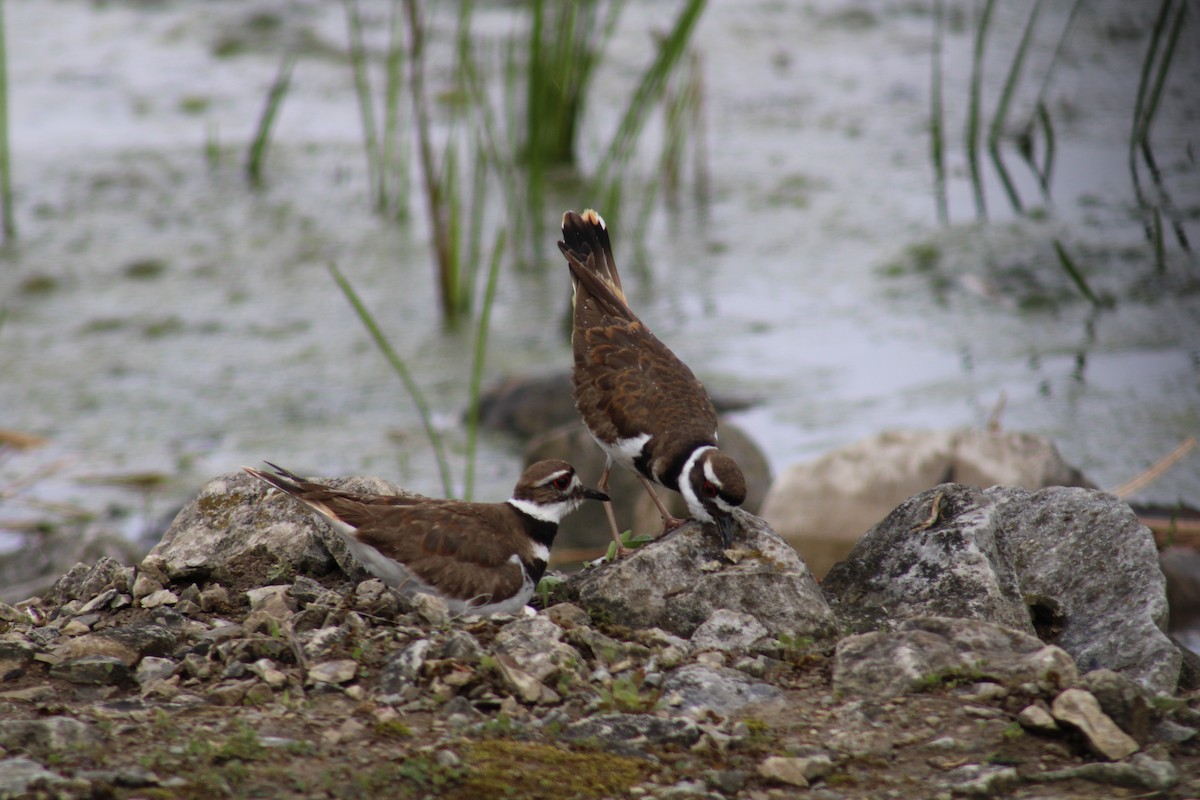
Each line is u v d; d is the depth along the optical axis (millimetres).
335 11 27438
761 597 8172
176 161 22203
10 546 13195
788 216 20375
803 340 17000
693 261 19172
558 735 6773
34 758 6297
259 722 6785
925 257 18953
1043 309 17500
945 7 27562
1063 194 20500
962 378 15945
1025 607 8305
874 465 13219
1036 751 6625
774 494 13492
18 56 26031
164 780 6141
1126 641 7949
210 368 16688
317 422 15547
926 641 7473
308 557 8812
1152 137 21891
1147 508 13180
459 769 6363
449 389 16328
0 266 19000
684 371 10211
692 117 21266
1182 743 6727
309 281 18953
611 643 7695
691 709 7043
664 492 13219
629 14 27594
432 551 8172
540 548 8602
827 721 6965
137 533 13344
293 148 22656
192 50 26391
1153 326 16953
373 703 6988
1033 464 12914
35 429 15344
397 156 21531
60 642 7695
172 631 7824
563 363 16672
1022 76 24172
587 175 21547
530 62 18891
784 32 27031
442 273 17953
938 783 6367
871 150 22422
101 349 17156
